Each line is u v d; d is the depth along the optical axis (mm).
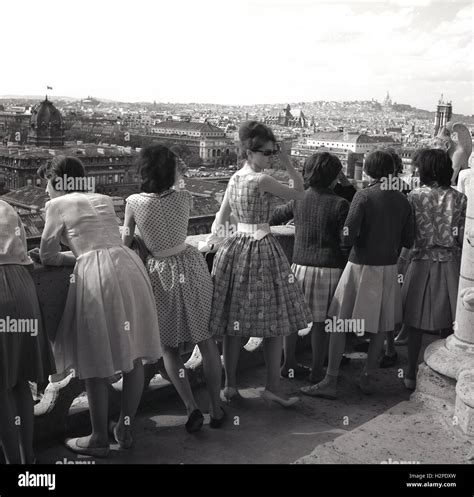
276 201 4949
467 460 3953
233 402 5316
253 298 4836
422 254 5582
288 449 4613
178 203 4637
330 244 5500
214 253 5262
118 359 4180
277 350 5098
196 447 4602
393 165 5316
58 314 4609
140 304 4316
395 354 6387
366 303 5352
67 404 4680
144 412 5152
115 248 4297
